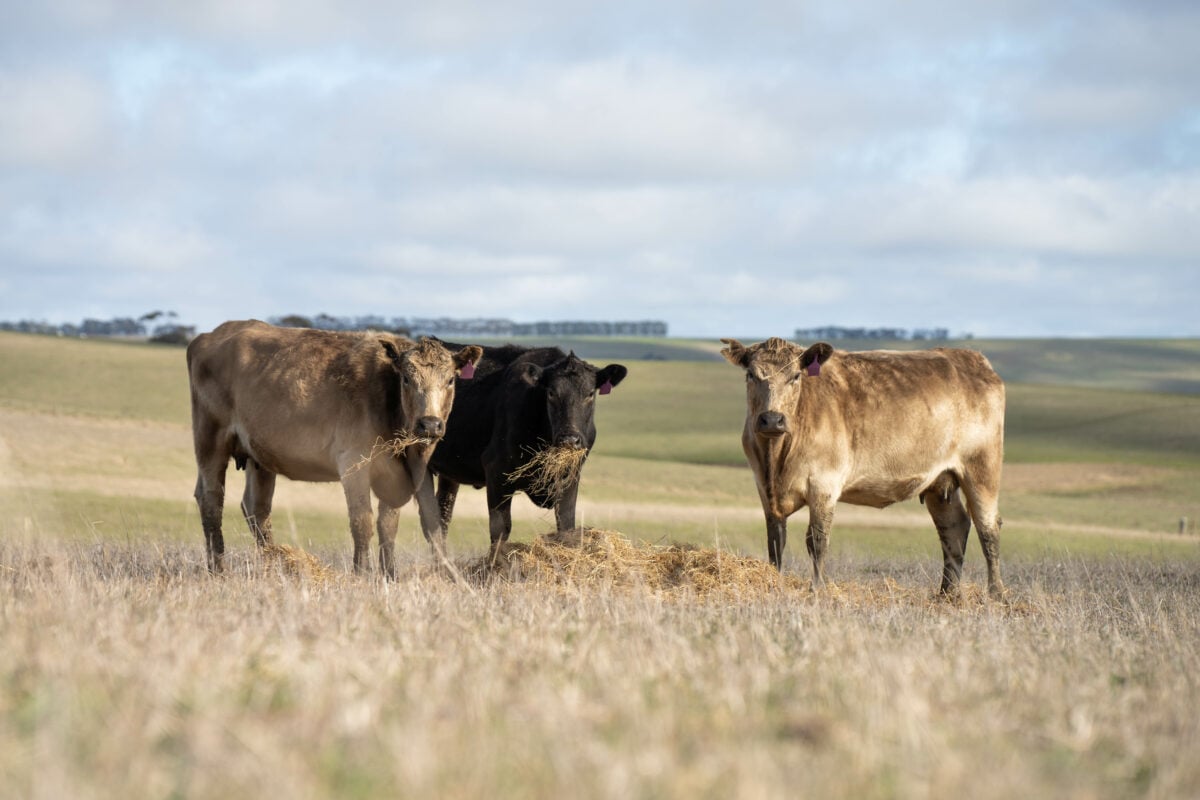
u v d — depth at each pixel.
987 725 5.21
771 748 4.61
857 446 13.56
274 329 13.98
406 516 33.94
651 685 5.95
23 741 4.27
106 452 51.16
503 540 15.27
